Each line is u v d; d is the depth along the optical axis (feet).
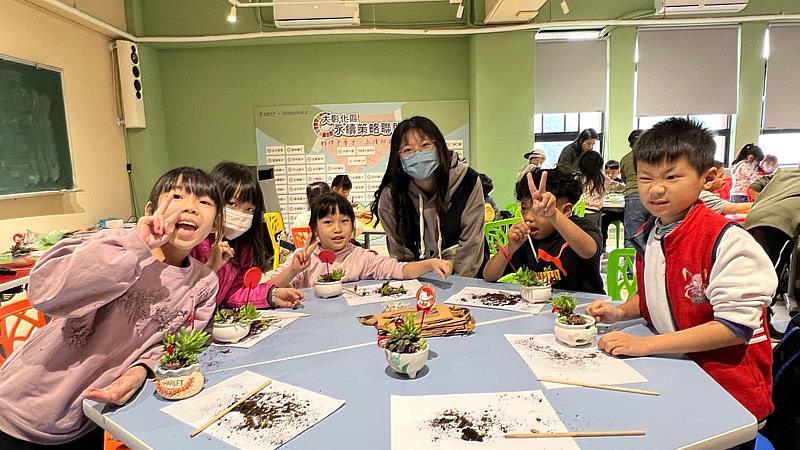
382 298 5.56
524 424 2.72
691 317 3.85
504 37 18.70
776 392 4.33
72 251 3.39
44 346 3.70
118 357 3.75
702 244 3.74
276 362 3.78
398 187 6.68
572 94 21.17
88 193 15.90
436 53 19.98
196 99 20.20
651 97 20.83
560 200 6.02
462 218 6.72
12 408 3.67
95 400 3.19
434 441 2.57
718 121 21.44
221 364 3.78
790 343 4.32
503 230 10.69
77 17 14.78
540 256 6.01
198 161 20.56
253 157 20.58
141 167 18.53
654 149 3.81
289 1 17.22
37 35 13.53
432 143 6.15
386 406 2.99
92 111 16.20
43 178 13.44
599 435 2.60
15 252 10.75
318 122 20.33
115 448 4.13
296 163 20.57
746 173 17.46
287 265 6.32
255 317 4.57
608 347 3.69
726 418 2.77
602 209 15.62
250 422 2.85
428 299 4.27
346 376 3.47
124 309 3.78
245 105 20.26
